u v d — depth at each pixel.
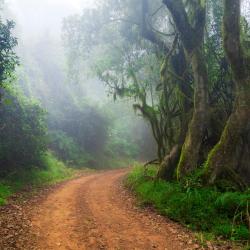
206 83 18.33
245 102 16.20
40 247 9.75
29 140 26.28
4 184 21.00
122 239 10.70
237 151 17.86
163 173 19.48
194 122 18.11
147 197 17.17
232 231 11.41
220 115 19.64
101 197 18.83
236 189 15.55
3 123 24.64
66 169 36.53
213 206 13.52
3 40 18.03
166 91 22.17
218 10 20.95
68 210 14.92
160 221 13.22
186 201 14.02
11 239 10.25
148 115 23.77
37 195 19.47
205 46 20.80
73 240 10.48
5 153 24.05
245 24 20.78
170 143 22.36
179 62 22.16
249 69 16.44
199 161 18.64
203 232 11.79
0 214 13.47
